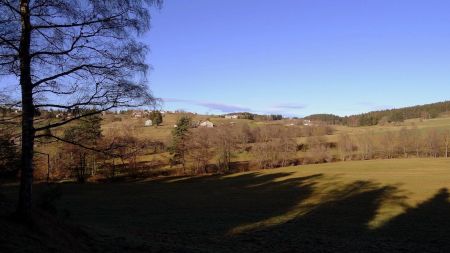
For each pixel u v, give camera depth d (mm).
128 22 12859
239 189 67750
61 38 12672
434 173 87375
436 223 29906
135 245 15156
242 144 121125
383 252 18734
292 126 162125
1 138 13539
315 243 20453
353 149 135625
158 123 152250
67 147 68250
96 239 14820
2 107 12766
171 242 18156
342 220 31797
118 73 12914
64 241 12602
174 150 105312
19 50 12172
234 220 31516
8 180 52344
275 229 26141
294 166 111938
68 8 12266
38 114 13547
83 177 81812
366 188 63531
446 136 140625
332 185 69000
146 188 71750
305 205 44656
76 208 43188
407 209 39562
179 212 39031
